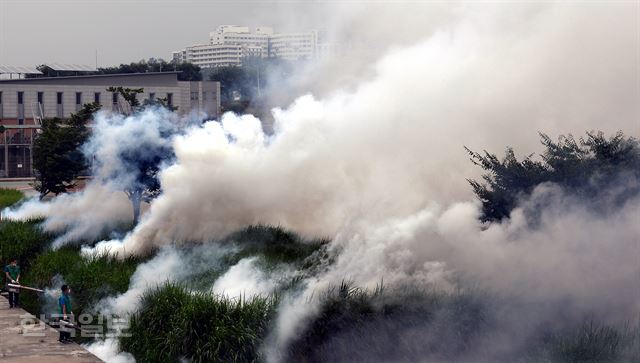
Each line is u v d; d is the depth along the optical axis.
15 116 116.62
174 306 28.75
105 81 119.50
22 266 40.22
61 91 118.19
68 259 37.41
